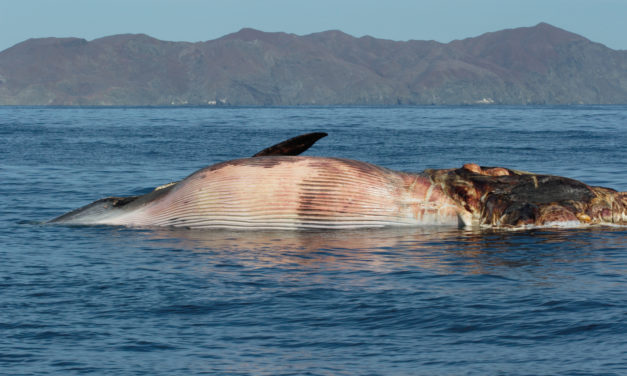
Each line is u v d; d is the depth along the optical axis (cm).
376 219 5775
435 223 5841
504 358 2830
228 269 4306
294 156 5872
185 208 5866
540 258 4575
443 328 3192
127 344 3020
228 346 2998
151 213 6022
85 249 4931
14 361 2831
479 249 4891
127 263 4472
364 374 2702
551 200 5672
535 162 12194
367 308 3484
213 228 5769
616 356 2800
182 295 3719
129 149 15450
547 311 3378
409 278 4072
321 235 5494
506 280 3997
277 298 3662
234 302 3597
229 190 5759
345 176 5778
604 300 3519
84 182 9194
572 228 5575
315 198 5706
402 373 2706
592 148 15538
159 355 2900
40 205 7238
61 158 12925
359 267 4366
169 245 5081
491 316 3331
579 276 4069
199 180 5881
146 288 3856
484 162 12244
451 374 2689
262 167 5803
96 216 6194
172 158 13088
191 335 3131
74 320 3319
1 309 3475
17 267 4350
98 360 2845
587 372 2659
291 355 2897
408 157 13212
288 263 4478
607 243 5016
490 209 5741
